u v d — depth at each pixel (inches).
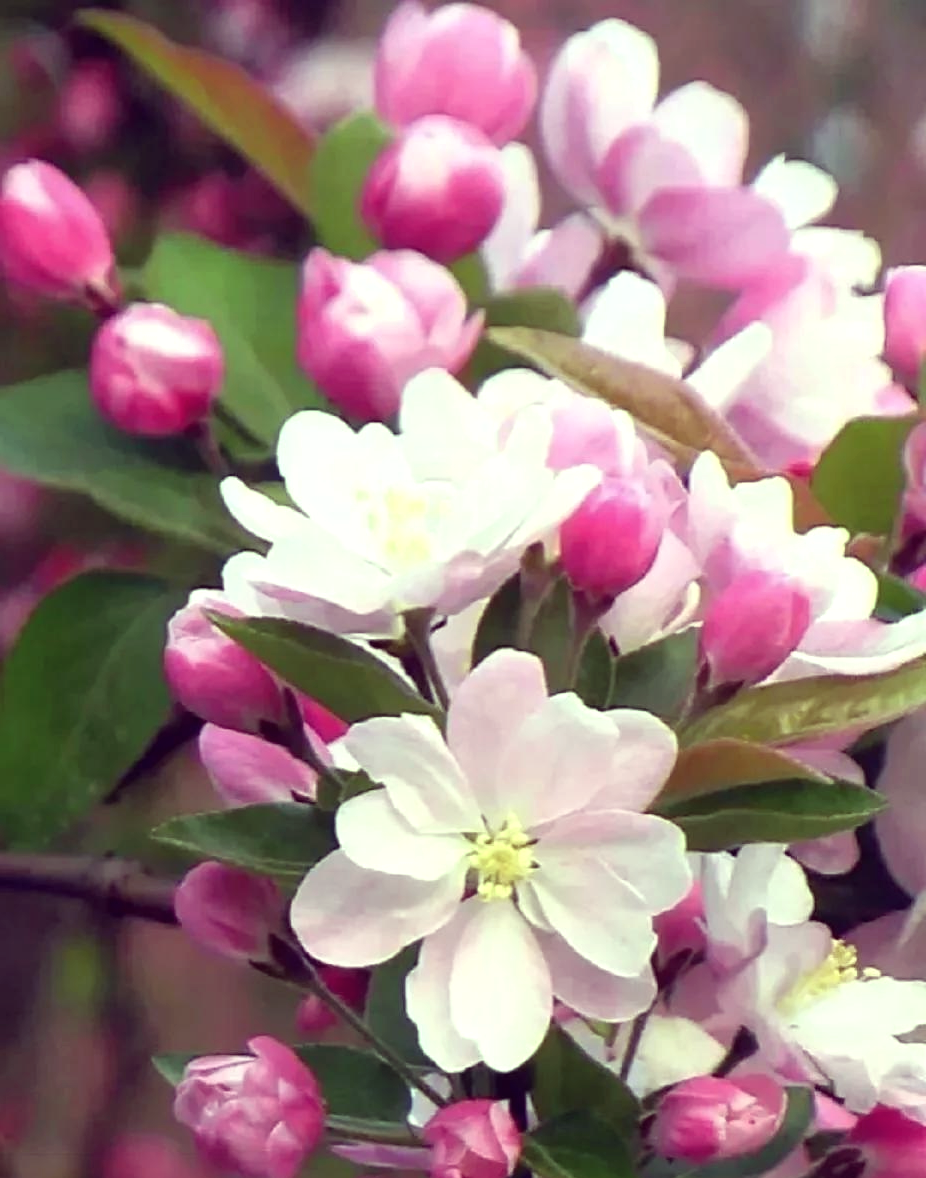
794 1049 19.7
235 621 19.2
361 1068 20.7
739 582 19.4
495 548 18.9
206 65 23.4
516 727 18.9
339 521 19.6
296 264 23.4
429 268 21.3
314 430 20.0
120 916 25.0
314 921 19.0
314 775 20.5
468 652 19.9
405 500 19.6
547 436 19.3
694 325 24.3
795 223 23.0
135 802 33.2
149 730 23.1
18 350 32.5
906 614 20.6
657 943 19.8
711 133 22.8
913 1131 20.1
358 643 19.6
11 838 23.1
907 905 21.0
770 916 20.0
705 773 19.3
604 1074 19.8
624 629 20.2
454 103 22.9
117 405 21.8
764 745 19.4
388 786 18.9
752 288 22.5
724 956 19.7
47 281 22.8
